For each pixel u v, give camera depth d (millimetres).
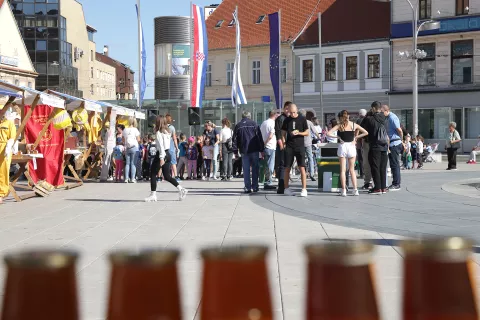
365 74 50875
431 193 15422
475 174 23156
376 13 52062
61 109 17609
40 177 17828
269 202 13805
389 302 4984
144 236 9125
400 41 49062
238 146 16391
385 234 8953
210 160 22766
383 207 12508
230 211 12180
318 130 23281
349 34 51938
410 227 9672
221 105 36250
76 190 18047
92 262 7137
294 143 15016
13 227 10312
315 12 56219
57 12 64938
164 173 14602
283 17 57188
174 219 11062
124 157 21891
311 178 20172
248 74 57312
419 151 29703
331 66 52531
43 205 13812
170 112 35125
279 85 29297
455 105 47094
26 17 64625
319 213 11641
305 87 53812
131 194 16516
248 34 58031
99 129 22750
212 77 58906
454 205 12766
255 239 8633
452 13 47000
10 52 52875
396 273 6215
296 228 9703
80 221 10984
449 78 47375
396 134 16250
